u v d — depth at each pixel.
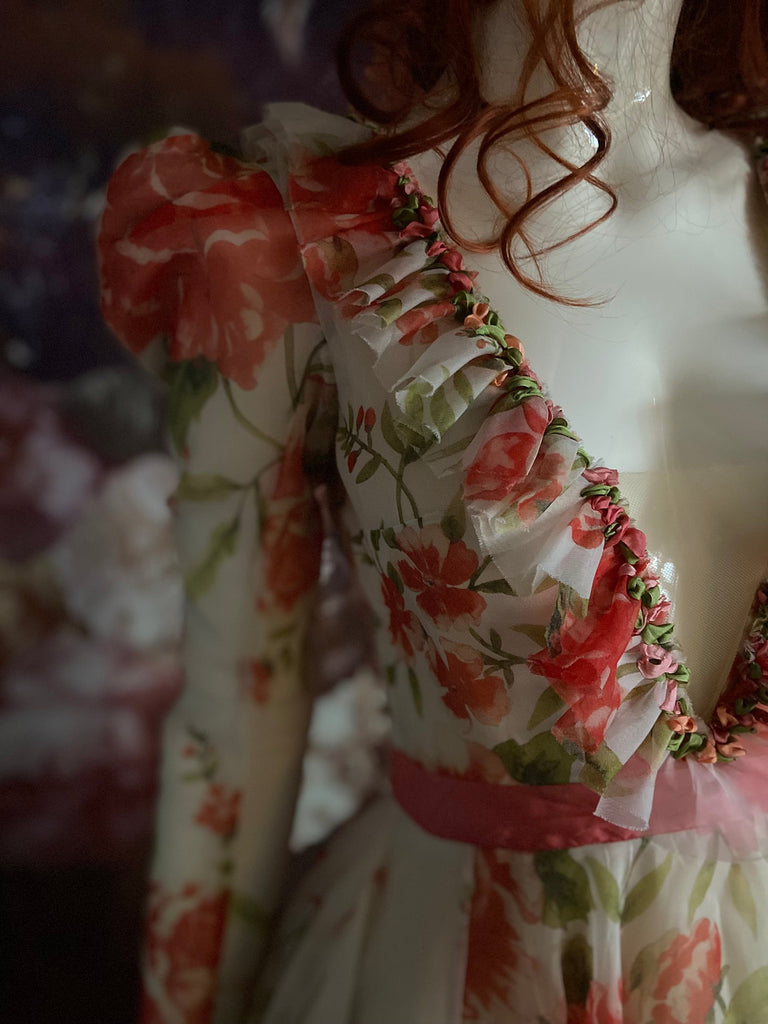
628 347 0.59
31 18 2.01
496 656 0.53
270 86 2.07
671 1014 0.52
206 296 0.60
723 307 0.61
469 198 0.62
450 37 0.60
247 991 0.64
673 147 0.64
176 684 2.05
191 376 0.61
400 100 0.68
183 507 0.62
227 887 0.63
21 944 1.63
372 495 0.56
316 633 0.66
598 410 0.58
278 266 0.59
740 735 0.55
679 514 0.57
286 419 0.60
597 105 0.58
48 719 1.96
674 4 0.63
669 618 0.56
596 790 0.50
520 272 0.59
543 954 0.53
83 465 2.08
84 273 2.11
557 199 0.61
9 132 2.04
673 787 0.53
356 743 1.63
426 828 0.60
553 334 0.59
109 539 2.06
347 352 0.57
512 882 0.55
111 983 1.58
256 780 0.63
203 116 2.08
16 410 2.06
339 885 0.64
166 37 2.05
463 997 0.54
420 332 0.55
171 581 2.08
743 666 0.56
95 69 2.04
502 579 0.52
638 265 0.61
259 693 0.62
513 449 0.51
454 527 0.53
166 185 0.62
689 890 0.53
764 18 0.69
